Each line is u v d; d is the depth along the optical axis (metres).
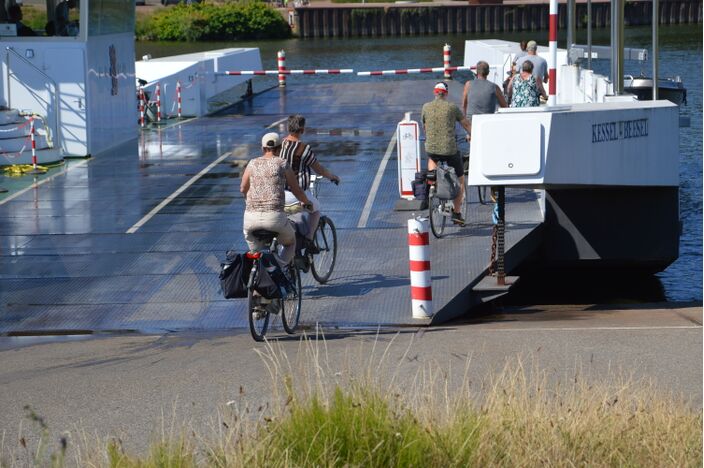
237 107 55.50
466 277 20.97
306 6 140.25
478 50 63.66
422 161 33.78
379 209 28.06
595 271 26.55
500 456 9.85
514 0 145.25
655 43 26.95
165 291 21.11
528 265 26.12
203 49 125.75
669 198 24.83
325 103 55.03
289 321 18.11
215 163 36.62
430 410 10.60
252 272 16.81
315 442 9.75
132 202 29.94
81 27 37.59
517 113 20.06
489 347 15.79
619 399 11.09
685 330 16.70
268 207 17.45
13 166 35.75
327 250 21.12
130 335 18.31
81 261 23.58
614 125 21.66
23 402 13.67
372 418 10.12
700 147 45.38
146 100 49.41
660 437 10.10
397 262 22.69
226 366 15.27
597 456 9.85
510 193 29.16
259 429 10.05
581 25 134.88
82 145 38.22
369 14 140.38
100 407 13.23
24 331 18.67
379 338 17.06
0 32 37.44
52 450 11.34
